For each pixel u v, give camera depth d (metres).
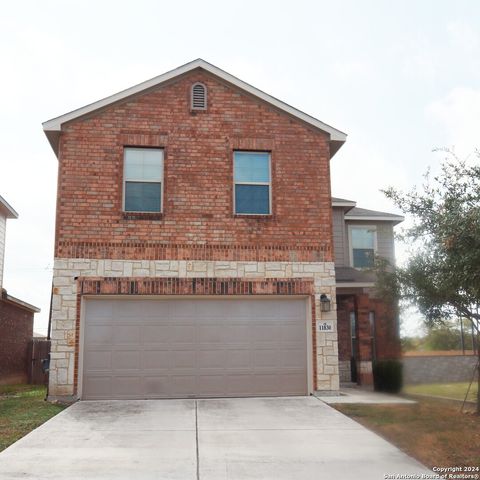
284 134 14.28
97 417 10.81
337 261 19.23
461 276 8.63
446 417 10.61
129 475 7.16
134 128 13.78
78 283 12.97
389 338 15.31
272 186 14.02
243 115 14.21
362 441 8.92
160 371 13.16
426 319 11.71
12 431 9.55
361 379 16.55
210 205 13.70
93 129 13.62
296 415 11.01
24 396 14.62
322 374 13.43
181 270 13.34
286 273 13.67
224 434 9.41
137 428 9.85
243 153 14.20
